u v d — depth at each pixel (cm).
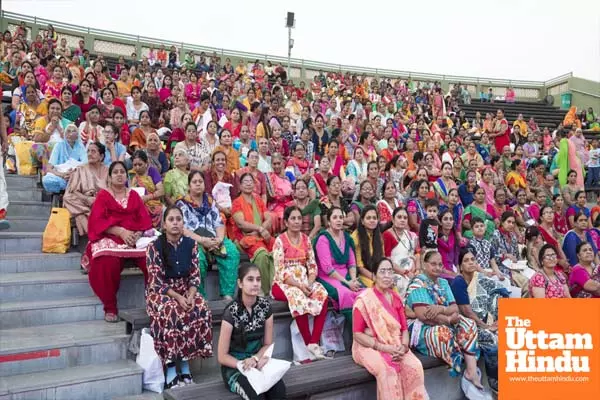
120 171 503
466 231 754
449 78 2802
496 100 2652
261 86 1788
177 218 437
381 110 1636
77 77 1208
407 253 608
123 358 433
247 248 588
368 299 449
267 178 718
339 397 425
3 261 512
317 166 959
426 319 497
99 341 423
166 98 1241
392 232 614
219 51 2378
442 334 482
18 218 594
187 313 423
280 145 1007
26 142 714
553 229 879
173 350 414
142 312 447
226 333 382
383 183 860
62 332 439
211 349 434
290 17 2280
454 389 503
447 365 491
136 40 2198
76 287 499
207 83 1533
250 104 1292
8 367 391
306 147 1048
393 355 432
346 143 1094
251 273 387
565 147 1186
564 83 2570
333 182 709
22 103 791
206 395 369
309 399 407
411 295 507
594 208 1073
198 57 2273
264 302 400
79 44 1847
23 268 523
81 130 704
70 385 382
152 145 689
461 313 542
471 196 923
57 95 1020
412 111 1942
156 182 636
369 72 2700
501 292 568
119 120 797
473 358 492
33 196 661
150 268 433
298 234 535
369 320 444
